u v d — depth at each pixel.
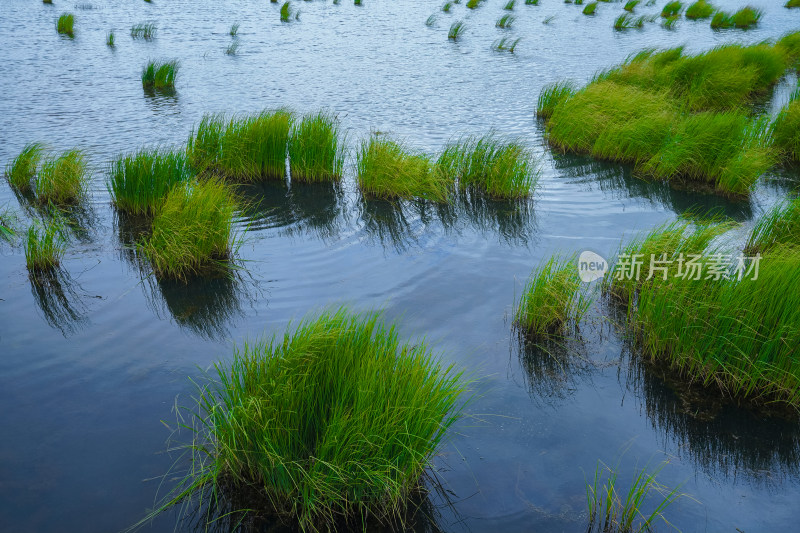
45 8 31.86
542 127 15.55
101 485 4.69
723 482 4.80
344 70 21.55
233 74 20.58
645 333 6.43
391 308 7.23
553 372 6.13
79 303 7.33
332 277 8.03
